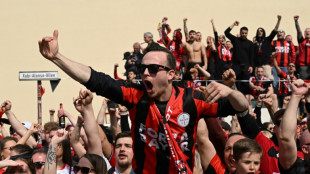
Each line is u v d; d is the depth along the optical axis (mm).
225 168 6176
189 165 4887
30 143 9445
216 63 17547
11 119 9289
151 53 4758
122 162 7273
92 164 6547
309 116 5770
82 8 22578
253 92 15977
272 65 18062
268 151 7016
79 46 22500
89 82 4715
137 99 4828
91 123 6551
